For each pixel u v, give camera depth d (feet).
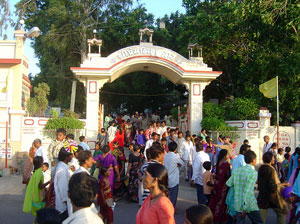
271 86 48.52
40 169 23.12
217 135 52.08
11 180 42.60
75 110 96.58
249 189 19.81
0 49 53.88
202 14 60.29
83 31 83.15
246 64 59.26
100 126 58.65
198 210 9.90
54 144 27.71
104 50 91.66
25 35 54.70
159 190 12.52
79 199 10.38
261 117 52.29
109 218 22.56
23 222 25.32
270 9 50.55
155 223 11.92
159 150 22.85
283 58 52.80
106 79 54.24
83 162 19.54
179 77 55.36
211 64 69.26
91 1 86.22
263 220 21.27
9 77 53.01
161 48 53.88
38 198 22.65
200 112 55.57
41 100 56.59
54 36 81.82
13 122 50.11
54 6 82.79
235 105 54.85
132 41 90.63
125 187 33.53
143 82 90.48
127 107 106.11
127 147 61.52
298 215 22.11
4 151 48.19
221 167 24.76
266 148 43.06
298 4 46.93
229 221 23.18
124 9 92.94
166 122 71.00
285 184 21.39
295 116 59.36
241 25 55.06
